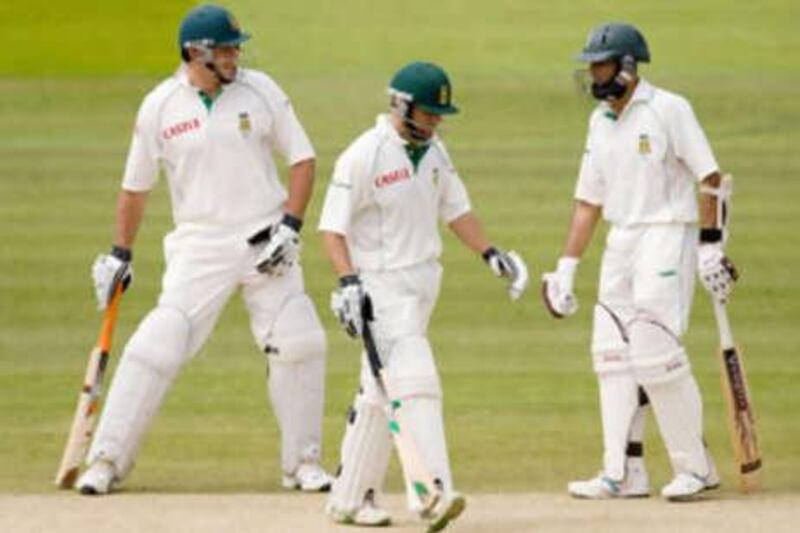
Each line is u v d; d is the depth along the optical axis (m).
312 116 77.62
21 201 63.09
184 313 32.31
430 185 28.81
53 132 76.62
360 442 28.55
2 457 35.16
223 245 32.25
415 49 91.69
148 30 98.75
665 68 88.31
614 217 31.38
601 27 31.05
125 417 32.00
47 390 41.56
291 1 100.88
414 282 28.69
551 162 69.81
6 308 49.62
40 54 94.19
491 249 29.42
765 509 29.84
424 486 26.91
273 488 32.53
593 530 28.14
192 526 28.48
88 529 28.28
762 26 96.69
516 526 28.45
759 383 41.81
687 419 30.81
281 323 32.31
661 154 30.88
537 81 85.12
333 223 28.47
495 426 37.94
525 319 48.81
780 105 80.62
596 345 31.47
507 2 101.19
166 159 32.41
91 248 56.44
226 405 40.12
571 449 35.81
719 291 31.12
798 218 60.66
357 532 28.17
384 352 28.23
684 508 29.98
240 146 32.12
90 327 47.94
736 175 67.88
